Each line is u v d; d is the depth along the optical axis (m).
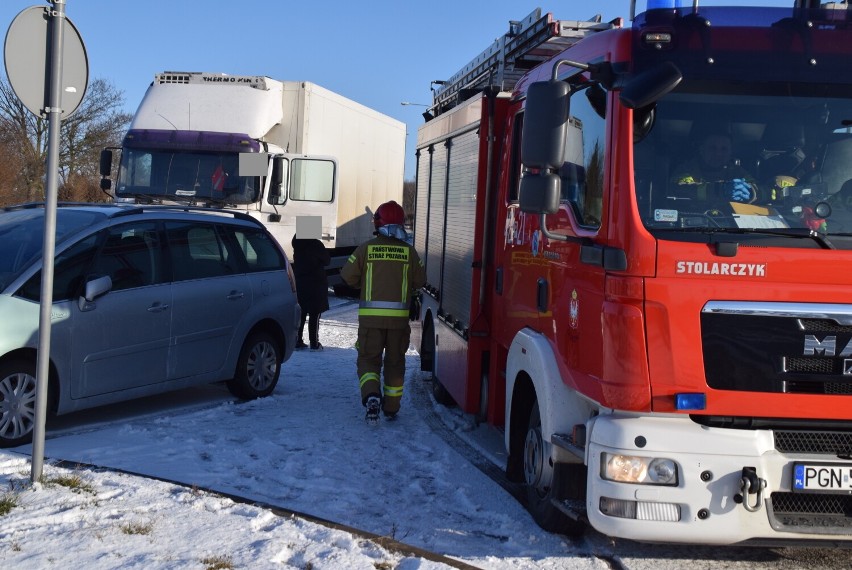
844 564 5.13
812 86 4.77
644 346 4.39
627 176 4.57
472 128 7.80
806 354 4.41
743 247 4.42
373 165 22.36
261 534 4.91
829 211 4.61
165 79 16.62
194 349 8.33
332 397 9.47
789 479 4.39
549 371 5.24
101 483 5.69
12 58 5.40
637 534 4.38
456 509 5.95
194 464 6.48
